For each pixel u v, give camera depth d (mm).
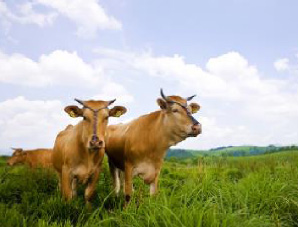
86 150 7207
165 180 9523
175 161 23828
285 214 5930
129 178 7688
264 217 5496
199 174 7719
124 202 7535
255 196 6320
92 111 7008
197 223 4520
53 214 5859
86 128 7020
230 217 4828
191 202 5895
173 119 7238
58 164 8328
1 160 20859
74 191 7805
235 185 6863
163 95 7359
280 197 6258
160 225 4750
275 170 8859
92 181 7480
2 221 5184
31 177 8656
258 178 7230
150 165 7602
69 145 7465
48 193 8070
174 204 5484
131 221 5129
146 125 7621
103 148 7531
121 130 8383
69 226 5156
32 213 6199
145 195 7480
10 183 7930
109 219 5070
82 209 6273
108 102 7312
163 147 7488
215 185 6840
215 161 10336
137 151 7566
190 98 7848
